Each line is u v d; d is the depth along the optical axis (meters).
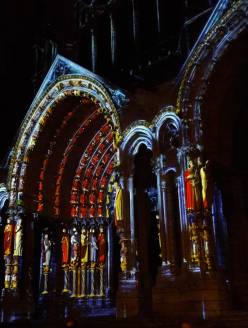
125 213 22.55
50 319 23.28
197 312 17.55
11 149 30.77
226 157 21.73
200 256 18.41
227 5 19.84
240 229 21.27
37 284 28.80
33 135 29.00
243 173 22.25
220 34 19.73
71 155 30.66
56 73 28.22
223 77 20.50
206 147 20.44
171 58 25.55
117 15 30.81
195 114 20.48
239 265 20.62
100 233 29.73
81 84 26.33
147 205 25.67
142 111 22.89
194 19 24.44
